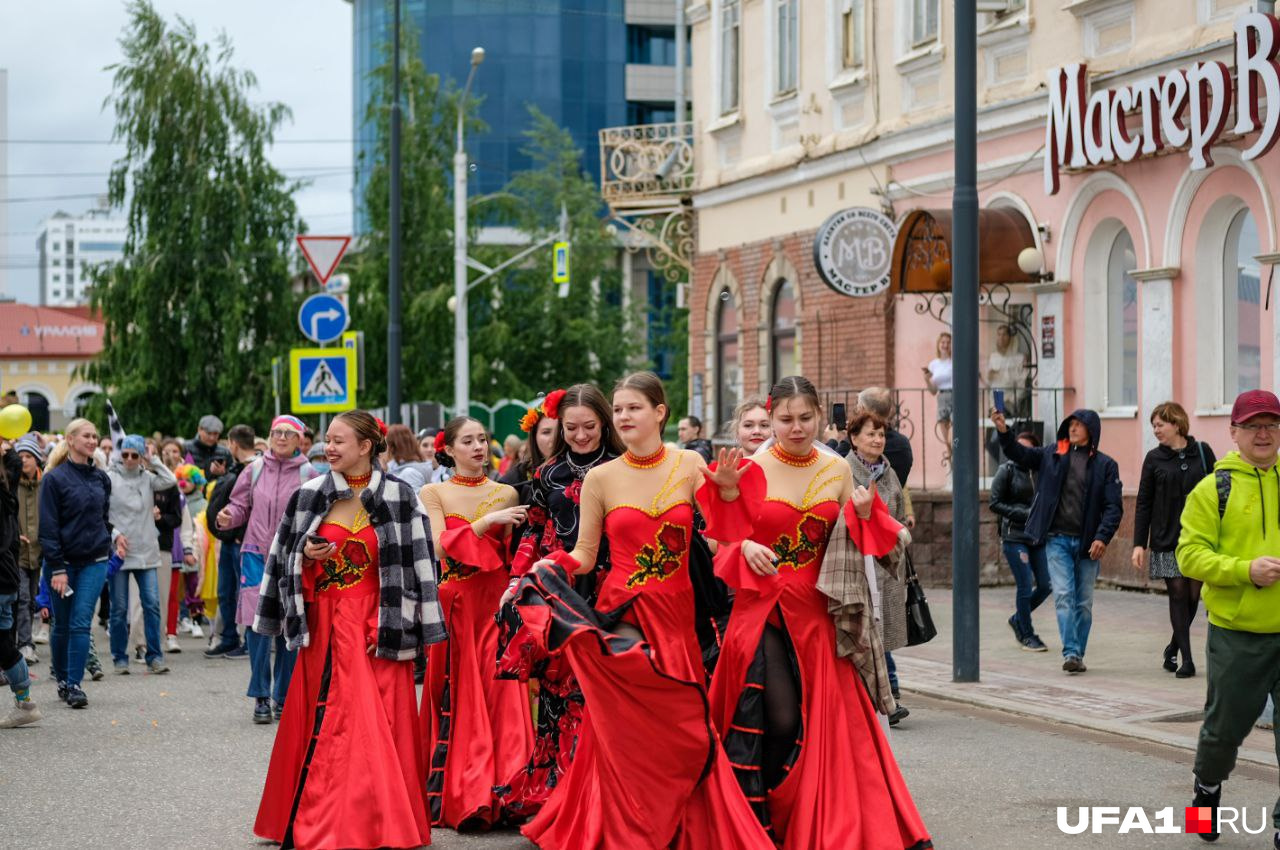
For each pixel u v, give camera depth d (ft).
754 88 83.10
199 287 129.49
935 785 28.55
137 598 49.75
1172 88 52.29
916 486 69.36
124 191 131.34
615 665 21.42
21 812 27.50
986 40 64.44
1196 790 24.59
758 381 82.58
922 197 69.31
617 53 221.05
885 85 71.67
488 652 27.37
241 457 48.29
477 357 145.38
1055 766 30.22
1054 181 58.75
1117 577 58.70
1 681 40.55
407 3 220.23
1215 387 54.54
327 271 70.85
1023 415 63.46
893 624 31.71
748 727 22.66
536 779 25.80
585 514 23.30
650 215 97.81
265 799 24.85
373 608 25.04
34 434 50.57
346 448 24.97
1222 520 23.39
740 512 22.43
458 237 122.31
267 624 25.09
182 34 132.05
